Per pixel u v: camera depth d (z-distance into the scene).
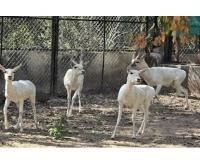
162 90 18.75
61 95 16.89
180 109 15.73
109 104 16.00
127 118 13.86
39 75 16.75
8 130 11.69
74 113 14.34
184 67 18.36
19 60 16.42
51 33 16.98
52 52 16.84
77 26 17.95
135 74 11.00
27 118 13.42
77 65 14.01
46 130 11.95
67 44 17.84
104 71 18.11
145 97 11.49
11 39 16.55
